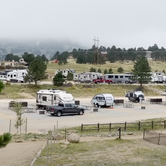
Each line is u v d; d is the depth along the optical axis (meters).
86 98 73.44
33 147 24.80
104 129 34.97
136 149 25.19
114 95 81.75
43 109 51.84
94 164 20.47
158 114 50.38
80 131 33.22
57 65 186.38
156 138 29.88
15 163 20.17
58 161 20.84
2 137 13.12
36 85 79.38
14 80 88.50
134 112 51.94
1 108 50.84
